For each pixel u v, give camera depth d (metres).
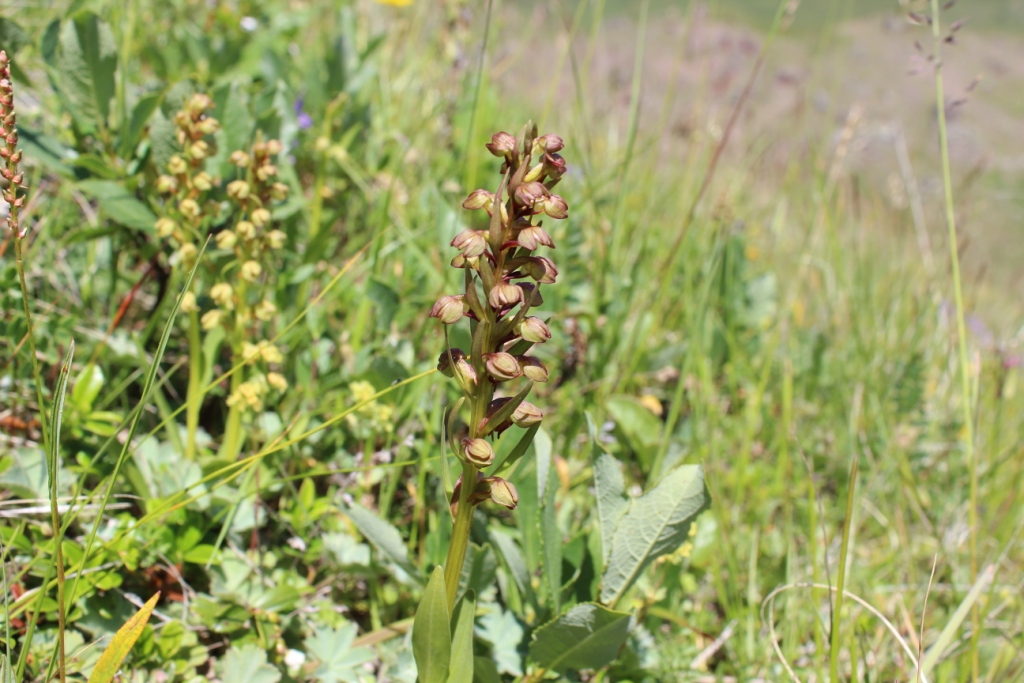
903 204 4.84
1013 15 18.97
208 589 2.20
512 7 5.87
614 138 5.07
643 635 2.19
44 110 3.05
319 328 2.69
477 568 2.02
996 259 9.17
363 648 2.07
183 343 2.76
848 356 4.07
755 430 3.51
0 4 3.32
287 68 3.78
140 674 1.88
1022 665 2.33
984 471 3.51
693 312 3.47
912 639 2.47
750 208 5.23
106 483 2.19
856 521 2.97
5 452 2.24
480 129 3.92
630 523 1.92
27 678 1.83
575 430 2.85
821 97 11.91
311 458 2.51
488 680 1.83
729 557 2.54
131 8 3.58
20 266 1.49
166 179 2.22
